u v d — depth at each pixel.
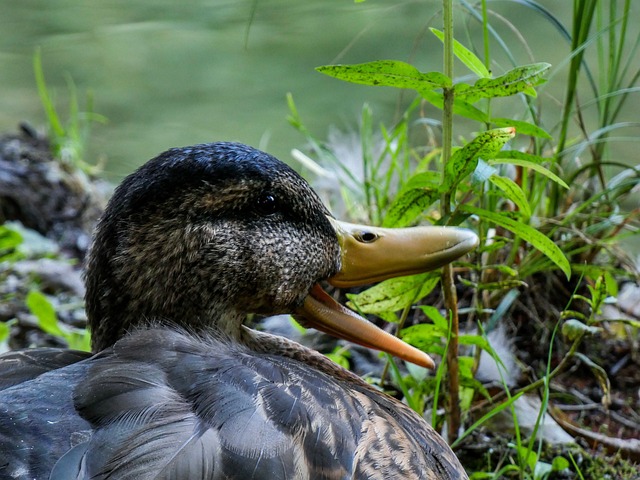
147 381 4.70
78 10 16.50
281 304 6.01
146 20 16.03
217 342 5.25
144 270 5.60
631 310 8.94
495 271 8.32
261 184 5.78
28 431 4.47
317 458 4.59
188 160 5.67
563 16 14.56
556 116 11.68
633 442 7.59
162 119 13.43
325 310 6.19
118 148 12.82
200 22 15.80
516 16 14.66
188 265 5.66
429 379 7.10
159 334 5.13
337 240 6.13
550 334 8.55
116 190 5.71
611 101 9.44
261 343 6.14
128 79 14.27
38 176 11.49
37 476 4.27
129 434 4.41
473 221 8.46
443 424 7.47
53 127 12.41
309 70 14.35
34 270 10.09
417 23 15.01
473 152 6.12
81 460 4.30
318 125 12.95
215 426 4.46
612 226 8.91
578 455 7.47
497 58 13.52
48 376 4.91
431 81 6.27
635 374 8.43
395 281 6.66
